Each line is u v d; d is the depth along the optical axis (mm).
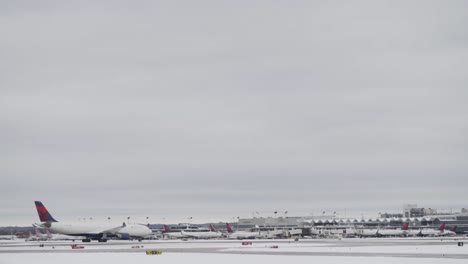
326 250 120062
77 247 145625
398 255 99562
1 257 107125
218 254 109375
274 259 92438
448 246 136625
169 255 107938
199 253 114125
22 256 109875
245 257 98812
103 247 150125
